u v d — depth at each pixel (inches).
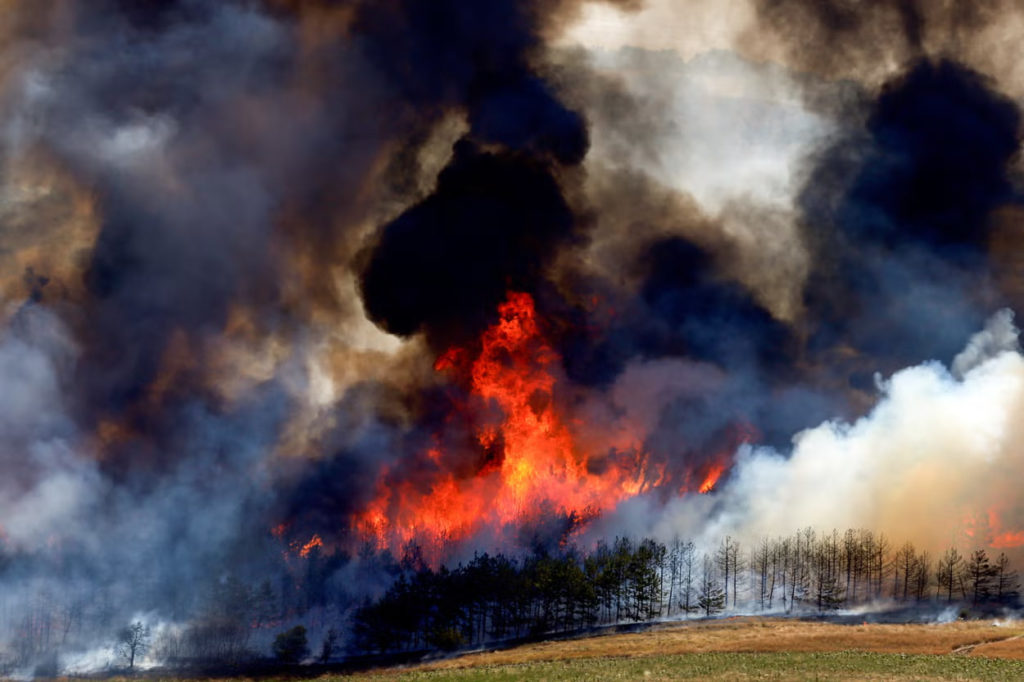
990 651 5625.0
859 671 4889.3
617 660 5703.7
